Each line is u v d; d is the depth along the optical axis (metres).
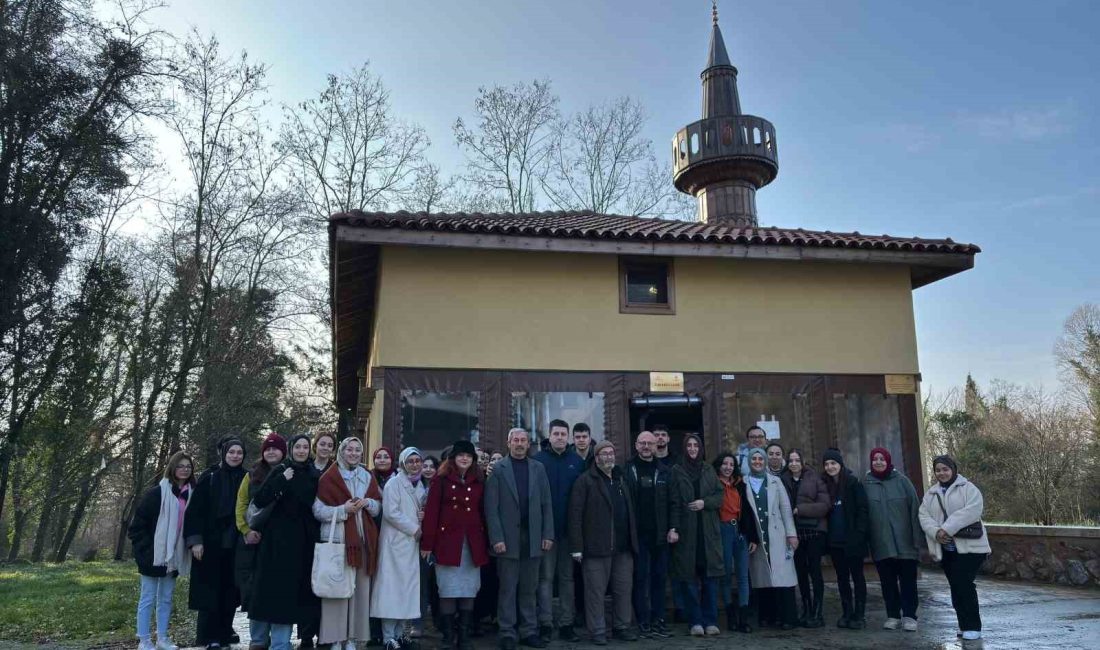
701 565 6.82
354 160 25.19
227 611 6.40
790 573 6.99
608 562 6.50
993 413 30.95
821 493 7.18
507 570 6.25
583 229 8.98
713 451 9.56
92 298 20.02
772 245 9.50
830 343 10.24
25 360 18.61
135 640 6.84
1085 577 9.39
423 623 7.48
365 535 5.89
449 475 6.34
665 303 9.93
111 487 25.73
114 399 21.86
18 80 17.69
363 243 8.66
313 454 6.18
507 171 26.94
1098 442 25.39
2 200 17.88
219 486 6.35
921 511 6.77
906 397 10.35
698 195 16.84
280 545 5.70
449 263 9.31
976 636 6.38
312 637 6.33
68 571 15.02
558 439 6.91
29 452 20.08
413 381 8.91
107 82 19.30
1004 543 10.61
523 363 9.26
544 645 6.33
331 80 24.70
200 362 22.28
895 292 10.63
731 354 9.90
